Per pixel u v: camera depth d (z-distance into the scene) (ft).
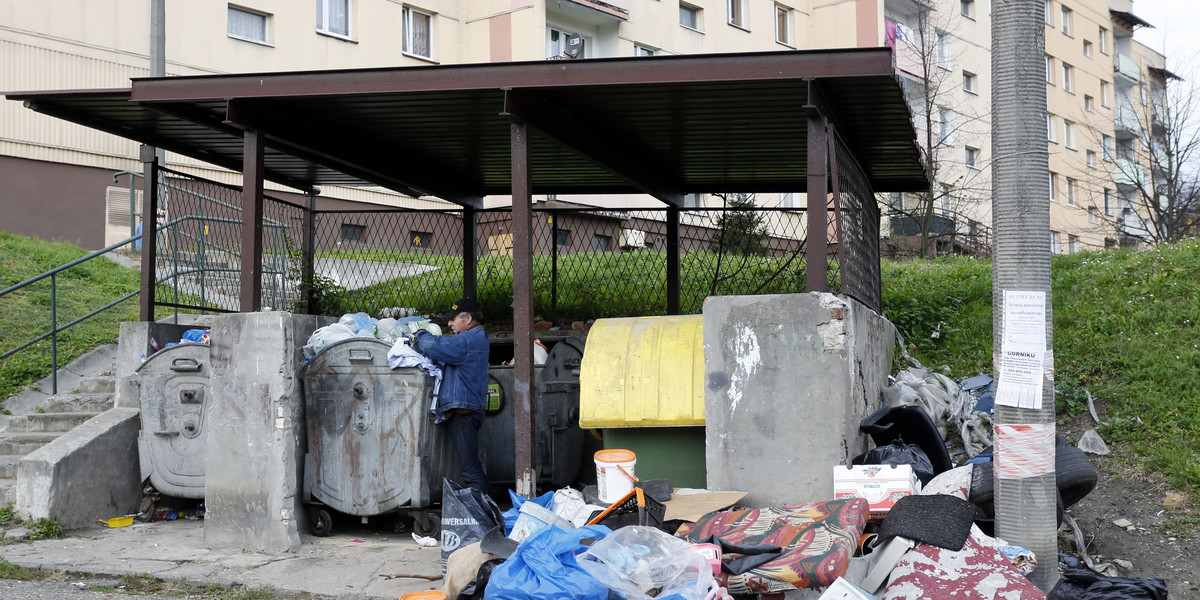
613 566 14.52
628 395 20.42
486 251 36.29
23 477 22.31
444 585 16.56
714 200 48.55
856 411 19.65
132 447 24.56
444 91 20.80
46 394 29.50
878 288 29.27
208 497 21.30
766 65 19.27
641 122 24.32
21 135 54.08
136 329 25.88
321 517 21.62
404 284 36.35
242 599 17.54
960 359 28.14
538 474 23.75
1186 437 20.79
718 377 19.48
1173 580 16.88
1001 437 16.10
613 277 35.01
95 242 57.00
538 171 31.68
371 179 30.19
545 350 24.58
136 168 59.21
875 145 25.54
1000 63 16.17
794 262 33.42
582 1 75.00
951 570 14.80
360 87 21.16
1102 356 24.89
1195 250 30.04
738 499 18.47
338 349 21.42
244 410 21.16
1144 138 96.12
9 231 53.42
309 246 34.37
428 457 21.15
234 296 36.11
